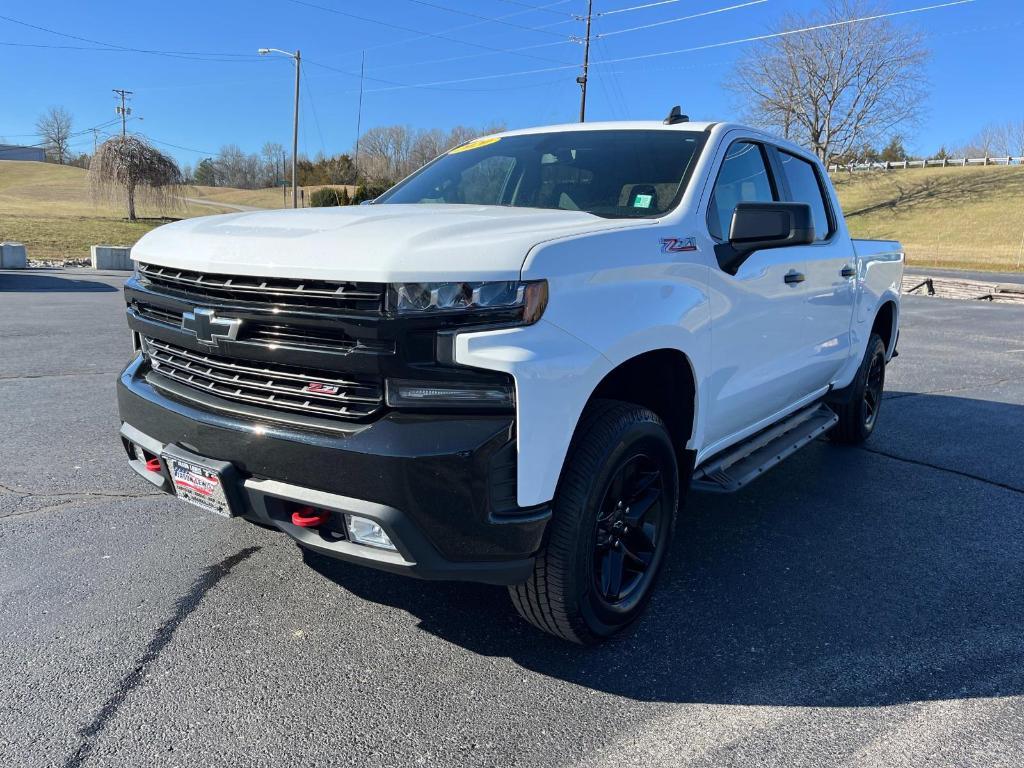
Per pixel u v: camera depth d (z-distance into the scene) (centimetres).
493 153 402
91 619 295
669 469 302
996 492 478
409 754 226
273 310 242
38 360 793
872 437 603
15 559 343
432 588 330
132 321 307
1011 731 243
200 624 295
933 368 940
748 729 242
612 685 264
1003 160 7819
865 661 283
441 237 238
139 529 379
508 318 229
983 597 337
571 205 340
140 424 289
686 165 338
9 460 475
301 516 253
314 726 237
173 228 300
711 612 318
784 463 532
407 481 225
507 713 247
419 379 229
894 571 361
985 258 4400
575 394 242
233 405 260
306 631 292
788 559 372
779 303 378
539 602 263
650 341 275
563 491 254
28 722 235
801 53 5597
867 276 519
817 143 5809
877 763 227
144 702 246
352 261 229
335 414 239
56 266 2420
